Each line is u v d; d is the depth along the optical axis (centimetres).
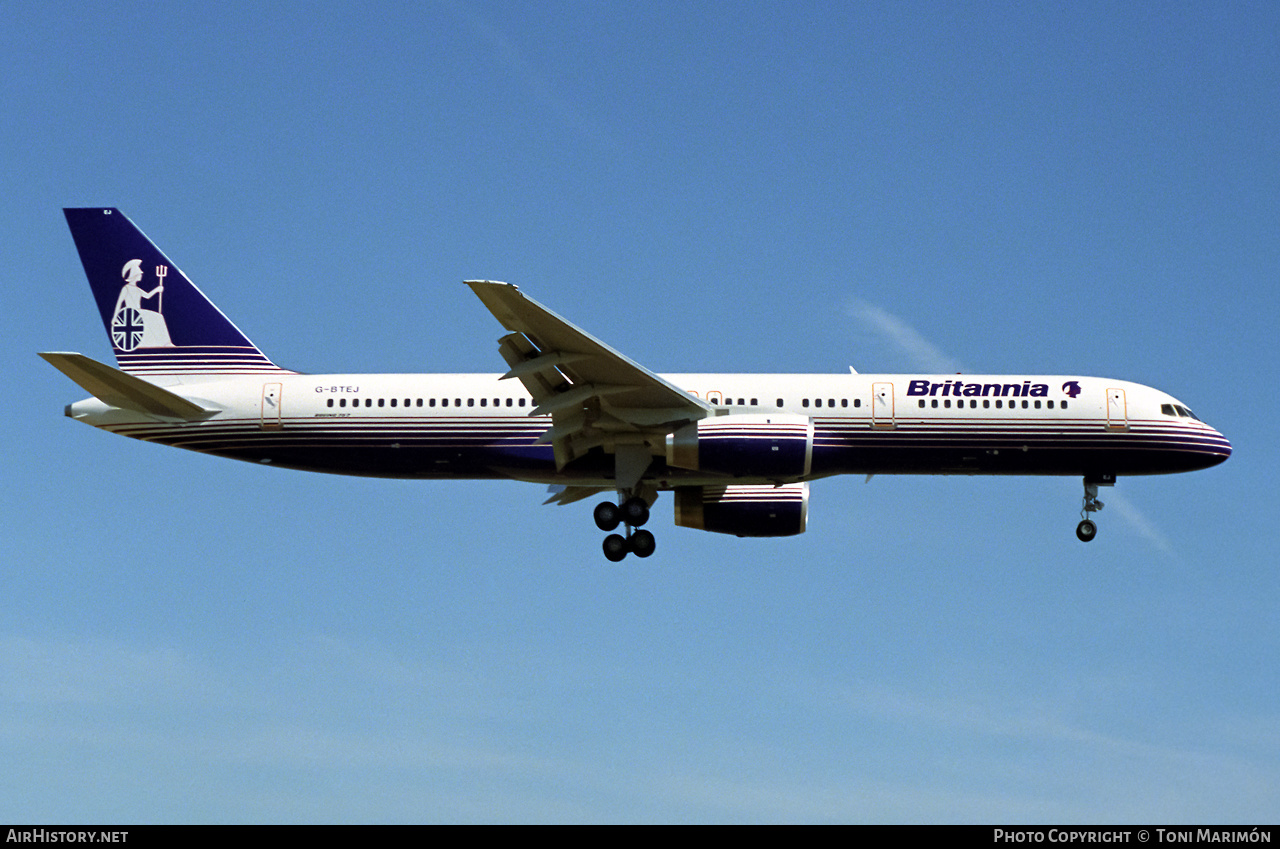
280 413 10981
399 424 10925
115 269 11675
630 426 10562
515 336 9762
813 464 10925
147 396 10775
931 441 10900
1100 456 11006
